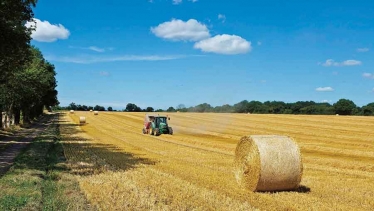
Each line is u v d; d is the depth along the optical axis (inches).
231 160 730.2
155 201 379.9
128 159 706.8
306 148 995.9
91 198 386.0
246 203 377.1
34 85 1572.3
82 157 721.6
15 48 668.1
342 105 3420.3
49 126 1889.8
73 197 393.4
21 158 670.5
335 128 1676.9
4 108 1576.0
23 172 525.7
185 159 732.7
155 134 1355.8
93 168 585.3
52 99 2731.3
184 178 512.1
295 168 450.0
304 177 556.1
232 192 434.6
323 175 582.2
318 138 1277.1
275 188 453.4
